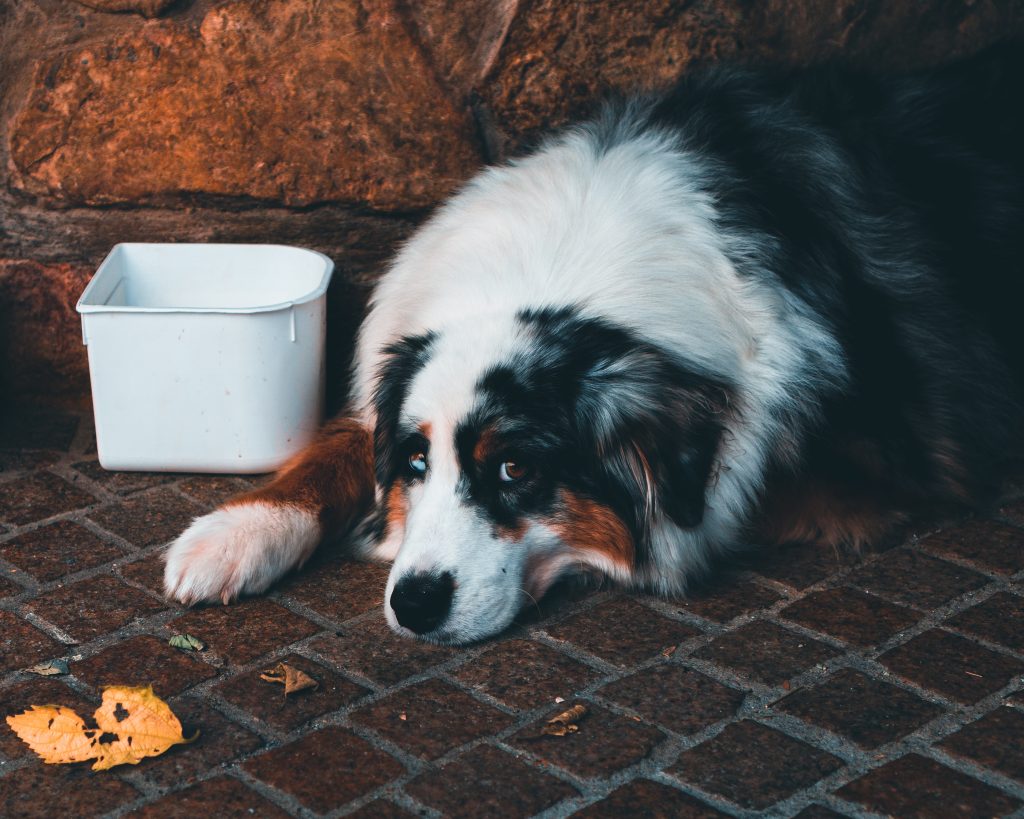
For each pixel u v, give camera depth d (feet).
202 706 5.36
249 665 5.51
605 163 6.05
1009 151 6.53
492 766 5.17
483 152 6.69
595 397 5.60
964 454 6.21
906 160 6.35
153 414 6.26
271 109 6.60
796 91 6.37
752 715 5.32
